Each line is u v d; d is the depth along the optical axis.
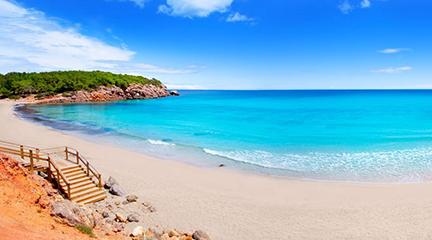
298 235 13.91
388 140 36.91
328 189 20.03
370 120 57.22
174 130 45.56
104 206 15.76
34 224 10.41
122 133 42.19
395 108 84.19
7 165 14.05
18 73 138.62
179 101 126.75
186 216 15.54
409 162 26.62
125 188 18.88
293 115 68.38
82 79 124.88
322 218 15.66
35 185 14.59
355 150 31.48
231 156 29.14
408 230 14.30
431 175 23.05
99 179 17.25
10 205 11.25
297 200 18.11
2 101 96.50
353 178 22.47
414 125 49.88
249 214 16.03
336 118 61.34
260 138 38.84
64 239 9.69
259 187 20.34
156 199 17.52
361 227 14.66
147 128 47.38
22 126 44.16
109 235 12.12
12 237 8.55
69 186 15.51
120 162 25.50
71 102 105.62
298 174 23.47
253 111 79.81
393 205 17.22
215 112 76.38
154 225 14.31
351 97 162.62
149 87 144.50
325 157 28.61
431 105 94.06
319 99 143.50
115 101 115.56
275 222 15.17
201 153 30.38
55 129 43.69
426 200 17.88
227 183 21.05
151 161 26.61
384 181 21.75
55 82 121.81
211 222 15.01
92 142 34.75
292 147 33.25
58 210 12.10
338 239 13.56
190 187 19.88
